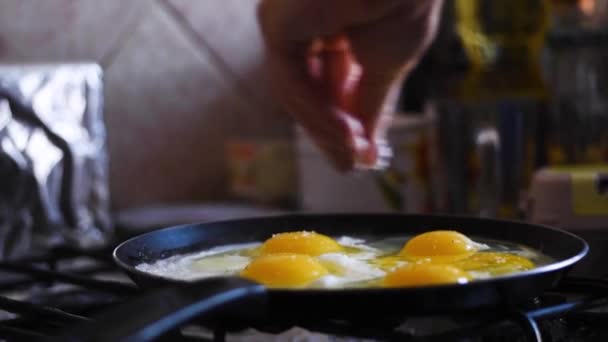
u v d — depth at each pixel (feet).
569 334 2.27
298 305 1.97
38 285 3.09
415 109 6.46
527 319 2.03
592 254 2.95
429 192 5.29
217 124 6.61
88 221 4.13
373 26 2.97
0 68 3.93
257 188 6.39
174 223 5.48
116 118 6.06
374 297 1.96
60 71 4.05
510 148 4.66
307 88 3.10
